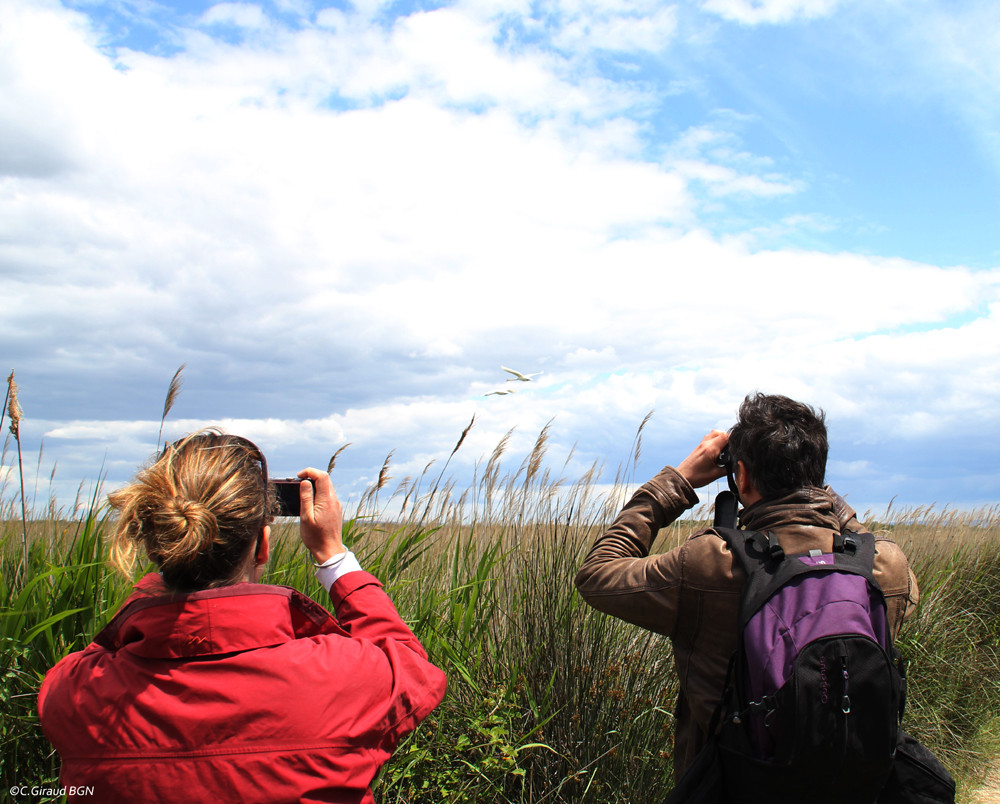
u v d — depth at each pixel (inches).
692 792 59.0
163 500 42.1
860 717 52.0
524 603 133.5
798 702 51.4
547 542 141.6
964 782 168.6
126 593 96.3
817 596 55.2
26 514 103.6
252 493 45.5
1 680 83.4
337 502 55.6
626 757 122.3
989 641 248.2
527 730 121.4
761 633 54.9
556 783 118.3
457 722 117.2
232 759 40.3
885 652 54.4
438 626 124.1
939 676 206.8
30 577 99.7
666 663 132.4
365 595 53.3
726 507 70.4
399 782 103.2
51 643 88.0
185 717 40.5
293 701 42.0
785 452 62.9
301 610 50.7
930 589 240.4
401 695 47.1
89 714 41.3
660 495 72.6
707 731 61.4
